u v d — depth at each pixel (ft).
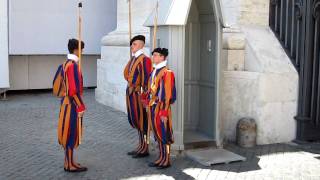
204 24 20.42
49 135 22.41
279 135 21.45
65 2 35.47
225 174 16.65
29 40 34.53
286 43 22.56
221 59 19.45
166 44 18.75
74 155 19.01
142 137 18.81
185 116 21.45
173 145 18.78
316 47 21.61
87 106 30.58
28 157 18.62
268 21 23.26
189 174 16.61
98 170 17.04
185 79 21.20
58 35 35.47
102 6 36.86
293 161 18.45
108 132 23.16
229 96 21.54
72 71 16.15
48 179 15.97
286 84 21.35
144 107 18.48
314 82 21.75
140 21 27.50
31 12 34.40
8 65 33.99
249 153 19.57
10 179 15.90
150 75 17.62
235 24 22.57
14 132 22.98
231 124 21.61
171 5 18.57
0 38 33.19
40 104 31.60
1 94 35.86
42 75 37.78
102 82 31.89
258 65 21.26
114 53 29.66
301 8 21.47
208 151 19.13
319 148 20.66
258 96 20.83
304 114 21.44
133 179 16.03
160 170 17.04
